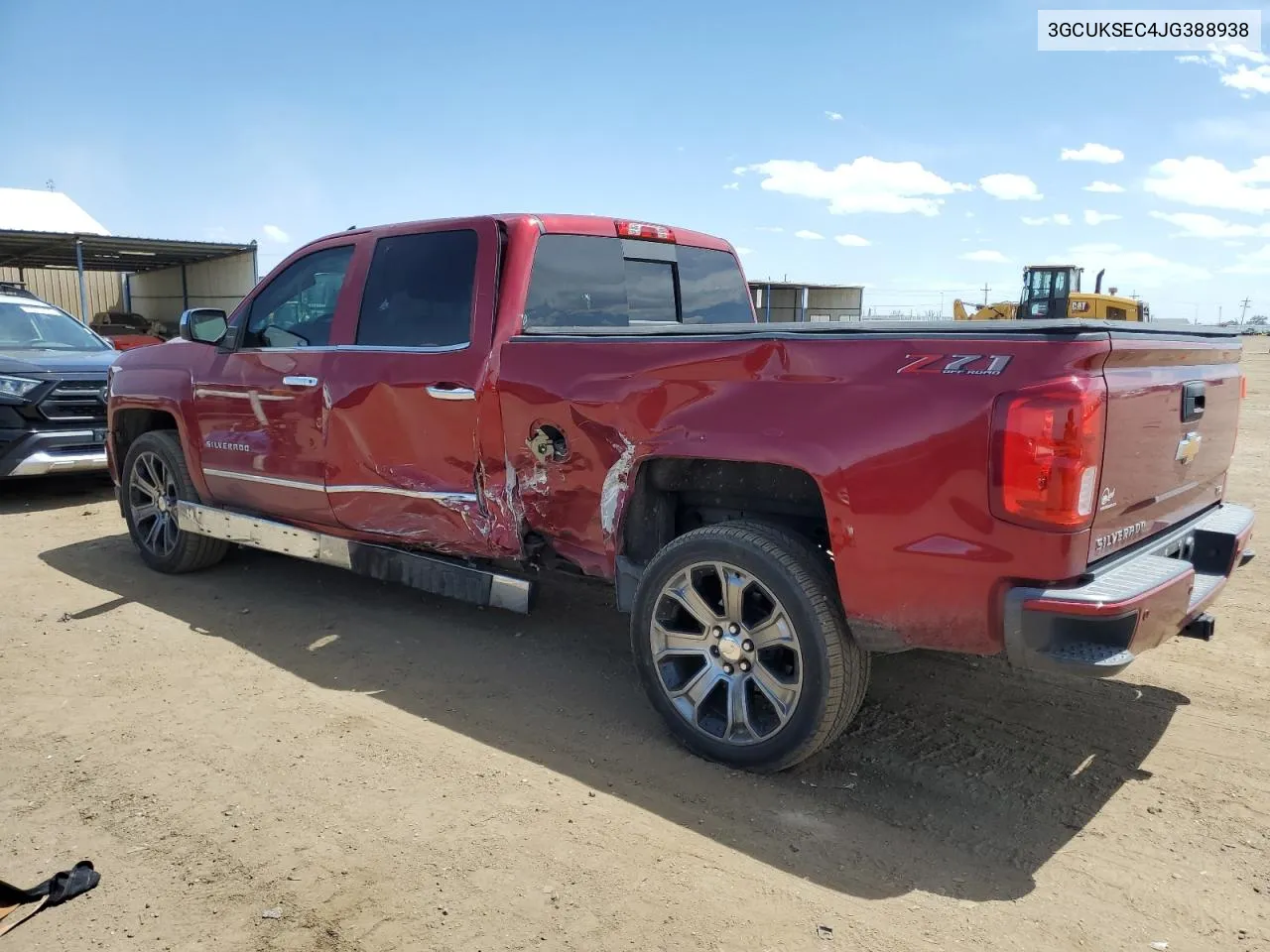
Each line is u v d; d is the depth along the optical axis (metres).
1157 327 3.22
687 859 2.86
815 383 3.11
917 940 2.48
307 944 2.48
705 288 5.29
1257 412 16.75
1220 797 3.24
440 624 5.12
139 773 3.43
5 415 8.21
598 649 4.75
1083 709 3.98
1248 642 4.74
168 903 2.66
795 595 3.16
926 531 2.89
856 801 3.22
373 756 3.55
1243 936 2.50
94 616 5.25
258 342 5.23
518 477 4.03
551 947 2.45
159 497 6.01
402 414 4.38
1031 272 28.25
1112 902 2.65
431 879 2.76
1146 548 3.21
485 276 4.15
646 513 3.80
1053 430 2.66
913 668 4.43
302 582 5.88
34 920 2.59
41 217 30.72
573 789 3.29
